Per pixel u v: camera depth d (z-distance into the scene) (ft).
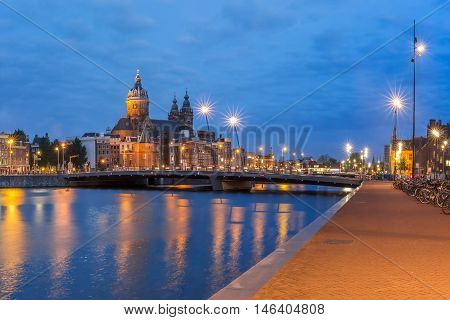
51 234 132.46
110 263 86.89
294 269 41.04
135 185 507.71
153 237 122.31
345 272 39.83
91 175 451.53
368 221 77.10
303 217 176.55
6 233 134.72
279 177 337.93
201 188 441.68
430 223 74.23
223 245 108.47
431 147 538.06
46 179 467.11
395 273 39.47
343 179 321.32
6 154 616.80
